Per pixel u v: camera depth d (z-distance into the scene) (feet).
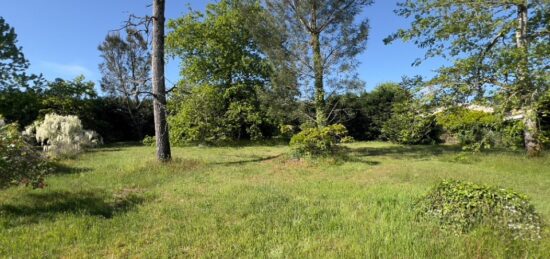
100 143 70.44
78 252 13.60
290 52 52.65
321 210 18.94
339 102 55.72
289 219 17.52
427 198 17.30
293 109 54.39
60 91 79.10
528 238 13.73
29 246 14.07
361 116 86.43
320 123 52.26
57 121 47.16
